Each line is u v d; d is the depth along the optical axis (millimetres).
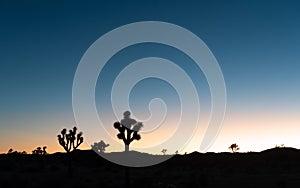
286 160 70250
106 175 42188
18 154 77312
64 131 39250
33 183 29469
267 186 28688
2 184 27672
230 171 49406
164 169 60625
